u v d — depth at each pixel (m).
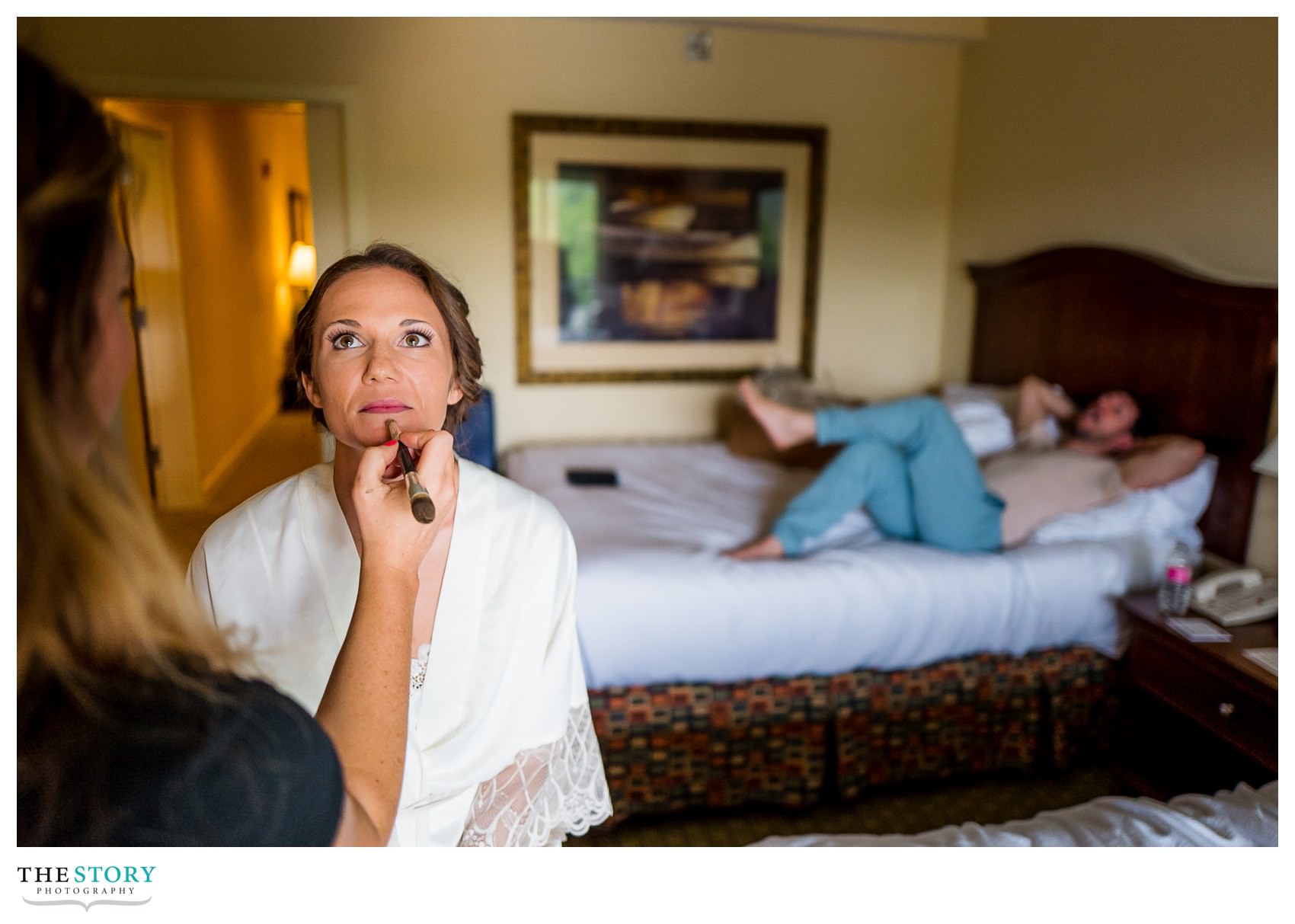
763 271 3.58
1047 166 3.07
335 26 3.10
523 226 3.33
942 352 3.81
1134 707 1.95
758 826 2.01
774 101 3.47
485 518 0.78
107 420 0.41
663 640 1.93
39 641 0.39
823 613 1.98
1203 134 2.41
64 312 0.37
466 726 0.77
